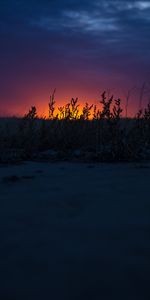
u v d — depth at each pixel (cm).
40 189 477
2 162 779
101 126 912
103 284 217
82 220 338
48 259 253
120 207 381
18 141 973
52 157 849
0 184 519
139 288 213
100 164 755
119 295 206
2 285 219
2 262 250
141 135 930
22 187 494
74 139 952
